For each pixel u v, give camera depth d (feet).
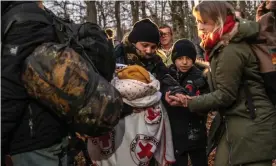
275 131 8.34
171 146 9.39
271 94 8.36
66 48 6.12
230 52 8.18
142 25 9.66
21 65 6.05
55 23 6.44
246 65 8.33
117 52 9.97
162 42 16.30
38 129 6.28
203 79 10.42
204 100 8.57
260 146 8.21
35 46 6.11
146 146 8.63
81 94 6.07
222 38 8.25
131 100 8.51
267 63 8.25
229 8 8.36
